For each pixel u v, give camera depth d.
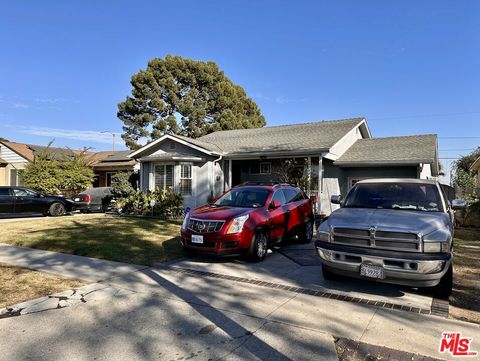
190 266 7.01
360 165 15.88
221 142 19.97
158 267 6.90
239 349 3.59
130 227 11.86
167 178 17.83
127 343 3.72
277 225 8.20
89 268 6.75
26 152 27.48
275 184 9.26
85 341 3.76
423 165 15.77
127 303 4.90
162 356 3.46
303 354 3.49
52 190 21.83
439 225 5.01
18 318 4.36
